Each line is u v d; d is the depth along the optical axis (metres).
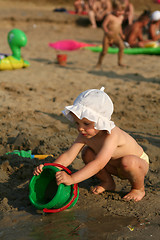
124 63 10.69
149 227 2.57
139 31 12.95
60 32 17.14
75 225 2.58
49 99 6.34
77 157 3.86
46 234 2.45
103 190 3.18
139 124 5.24
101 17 18.52
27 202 2.94
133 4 23.27
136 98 6.57
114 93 6.87
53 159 3.69
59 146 4.17
